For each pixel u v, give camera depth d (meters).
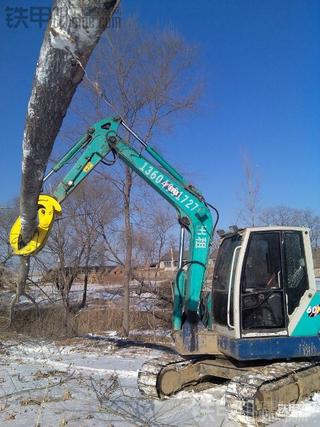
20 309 14.35
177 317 7.15
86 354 11.07
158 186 7.31
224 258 7.13
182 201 7.32
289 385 6.10
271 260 6.57
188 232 7.48
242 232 6.68
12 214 13.30
